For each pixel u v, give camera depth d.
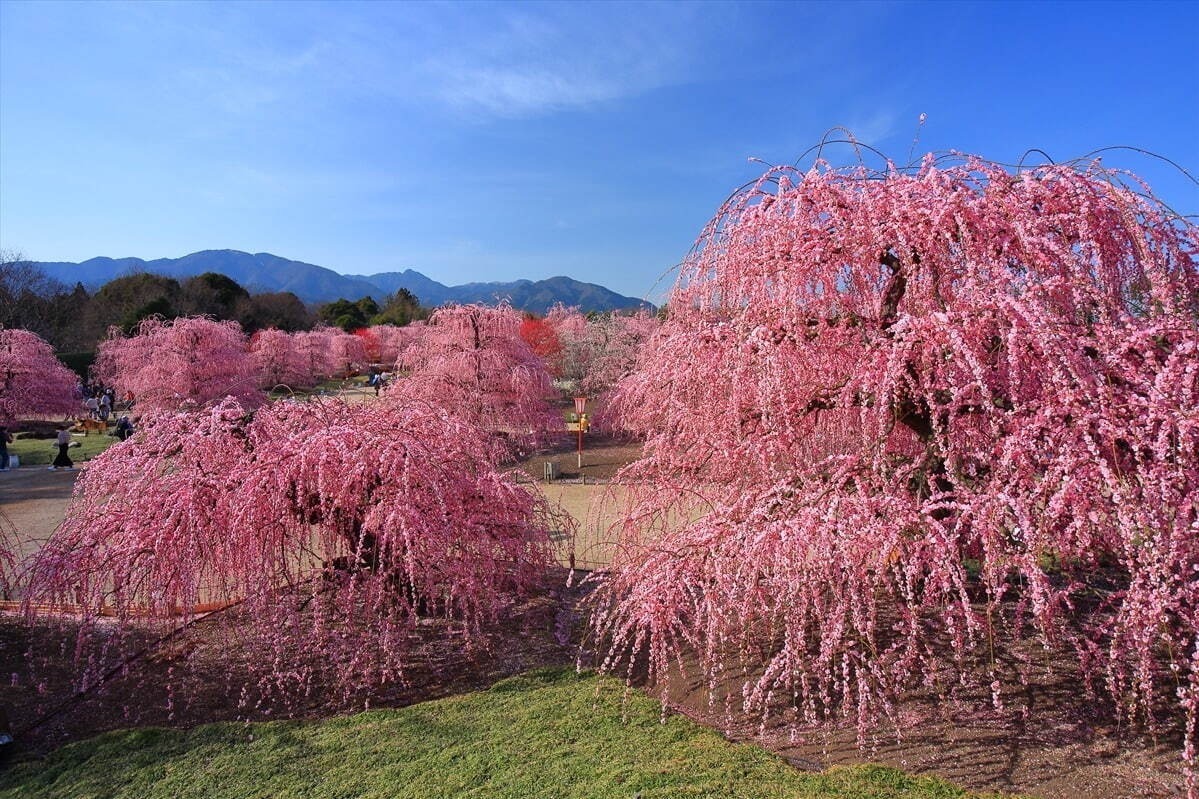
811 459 4.44
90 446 19.02
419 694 4.57
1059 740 3.50
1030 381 3.48
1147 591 2.97
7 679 4.97
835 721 3.83
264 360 31.42
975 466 3.70
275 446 4.93
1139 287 3.83
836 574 3.46
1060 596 3.54
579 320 30.64
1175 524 2.85
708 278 4.53
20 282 33.94
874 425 3.81
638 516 4.66
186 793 3.44
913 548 3.37
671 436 4.80
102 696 4.68
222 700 4.57
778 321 3.97
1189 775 2.80
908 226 3.65
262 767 3.64
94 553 4.82
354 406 5.87
